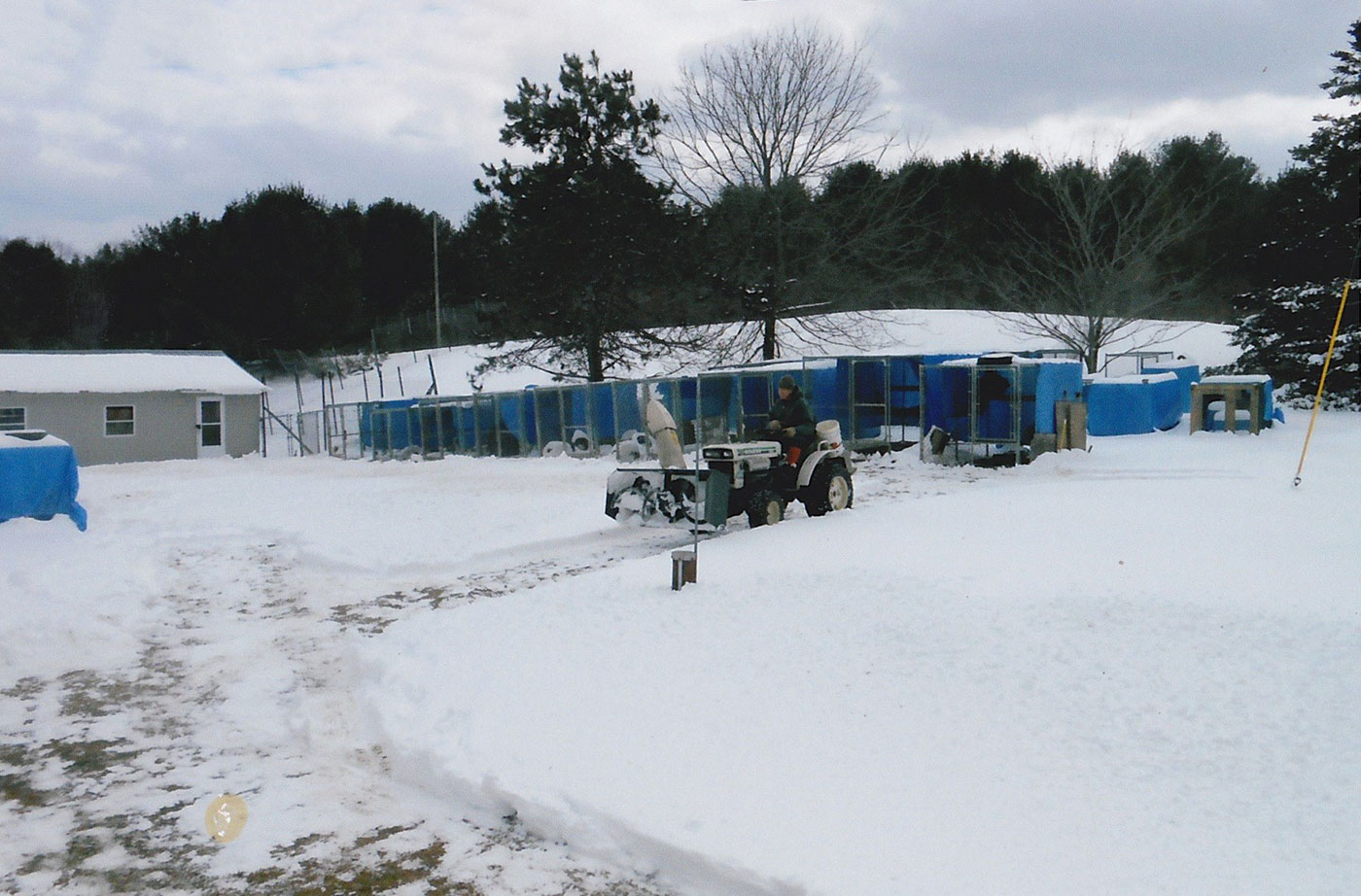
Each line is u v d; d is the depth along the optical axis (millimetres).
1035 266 44094
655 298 32594
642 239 31125
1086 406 19641
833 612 7184
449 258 61469
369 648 7488
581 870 4383
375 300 60562
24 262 55156
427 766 5363
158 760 5777
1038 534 9883
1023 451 19094
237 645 8164
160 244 54875
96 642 8266
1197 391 20797
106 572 10430
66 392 29516
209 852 4602
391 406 32156
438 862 4477
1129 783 4492
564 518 13359
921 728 5219
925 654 6207
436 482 19172
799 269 33219
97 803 5176
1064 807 4340
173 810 5074
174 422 31656
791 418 12422
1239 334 31469
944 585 7703
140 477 23422
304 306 50812
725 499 11234
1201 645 5977
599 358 32344
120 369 31797
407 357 53719
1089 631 6379
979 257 50344
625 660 6590
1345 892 3574
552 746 5375
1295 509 10836
